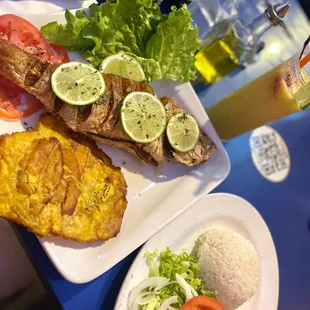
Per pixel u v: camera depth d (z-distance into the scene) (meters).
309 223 0.39
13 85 0.27
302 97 0.30
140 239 0.30
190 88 0.33
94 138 0.28
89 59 0.29
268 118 0.33
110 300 0.29
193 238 0.33
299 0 0.46
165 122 0.30
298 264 0.38
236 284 0.31
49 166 0.26
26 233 0.27
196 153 0.31
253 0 0.41
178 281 0.30
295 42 0.41
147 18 0.31
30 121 0.27
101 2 0.33
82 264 0.27
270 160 0.39
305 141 0.41
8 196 0.24
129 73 0.30
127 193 0.31
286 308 0.37
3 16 0.27
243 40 0.37
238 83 0.38
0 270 0.33
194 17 0.37
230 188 0.36
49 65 0.26
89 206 0.27
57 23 0.28
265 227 0.35
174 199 0.31
